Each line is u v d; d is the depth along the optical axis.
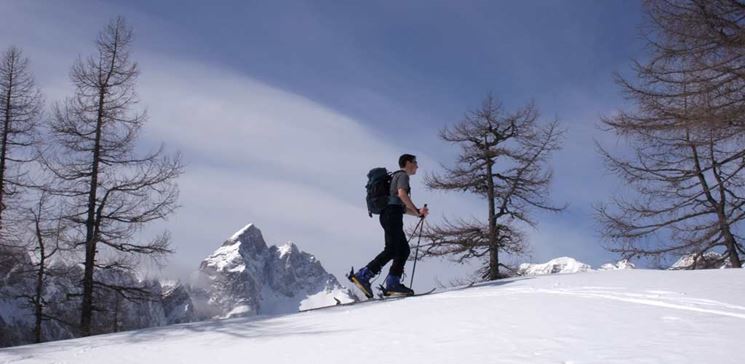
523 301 4.87
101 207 16.56
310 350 3.81
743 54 10.02
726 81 10.15
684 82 10.72
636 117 11.64
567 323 3.86
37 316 17.38
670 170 15.26
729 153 14.16
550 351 3.18
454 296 5.73
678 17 10.38
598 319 3.93
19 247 17.72
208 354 4.09
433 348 3.50
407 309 5.11
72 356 4.44
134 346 4.63
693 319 3.78
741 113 10.02
